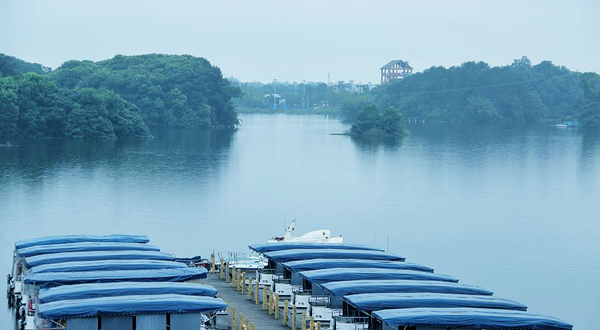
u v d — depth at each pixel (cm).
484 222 17850
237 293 9094
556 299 11419
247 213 17825
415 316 6431
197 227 15912
